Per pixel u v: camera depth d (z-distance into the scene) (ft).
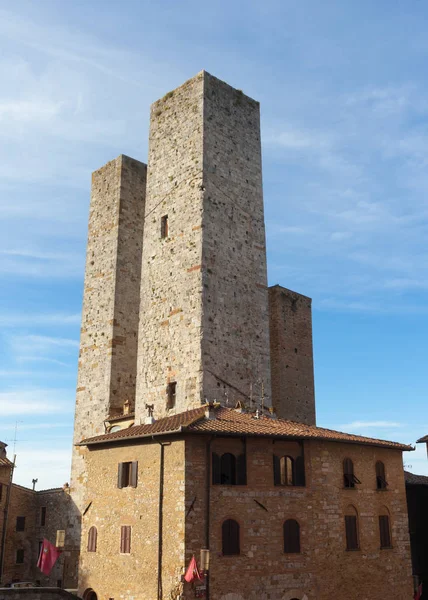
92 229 181.98
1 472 166.40
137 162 182.70
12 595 113.60
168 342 140.36
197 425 102.37
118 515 110.42
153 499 103.71
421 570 145.59
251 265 149.48
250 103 164.35
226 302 140.56
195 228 142.00
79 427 163.43
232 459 105.09
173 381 136.46
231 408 126.52
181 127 154.71
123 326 165.27
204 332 133.49
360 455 120.88
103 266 173.37
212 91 154.40
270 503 104.78
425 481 150.30
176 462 101.40
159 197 155.02
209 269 139.23
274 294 186.91
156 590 97.91
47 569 127.13
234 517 101.09
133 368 164.45
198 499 99.30
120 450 114.11
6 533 164.25
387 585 116.57
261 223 155.63
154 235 152.87
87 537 116.47
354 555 112.47
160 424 112.78
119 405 158.51
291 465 110.22
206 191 144.36
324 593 105.60
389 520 122.21
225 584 96.99
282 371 181.06
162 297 145.48
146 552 102.17
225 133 154.20
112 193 178.70
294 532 105.81
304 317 194.90
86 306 174.60
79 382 168.35
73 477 160.56
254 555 100.63
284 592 101.40
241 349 140.46
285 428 113.19
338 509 112.98
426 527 147.54
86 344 170.30
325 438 112.16
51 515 166.09
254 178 157.99
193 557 95.91
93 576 112.27
